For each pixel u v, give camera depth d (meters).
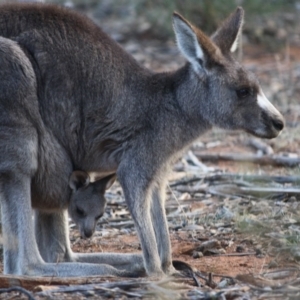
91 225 25.81
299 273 23.05
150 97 25.09
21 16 24.66
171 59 51.81
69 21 24.92
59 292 20.97
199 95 25.27
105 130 24.94
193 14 55.69
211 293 20.52
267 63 51.47
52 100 24.44
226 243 26.64
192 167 35.50
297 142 39.44
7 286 22.03
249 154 37.44
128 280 22.48
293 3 61.00
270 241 25.94
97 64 24.75
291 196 30.64
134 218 24.55
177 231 28.30
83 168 25.69
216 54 25.25
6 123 23.72
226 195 31.42
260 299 20.48
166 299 20.44
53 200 25.34
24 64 23.92
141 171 24.70
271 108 25.64
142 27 57.19
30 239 23.92
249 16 56.66
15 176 23.89
